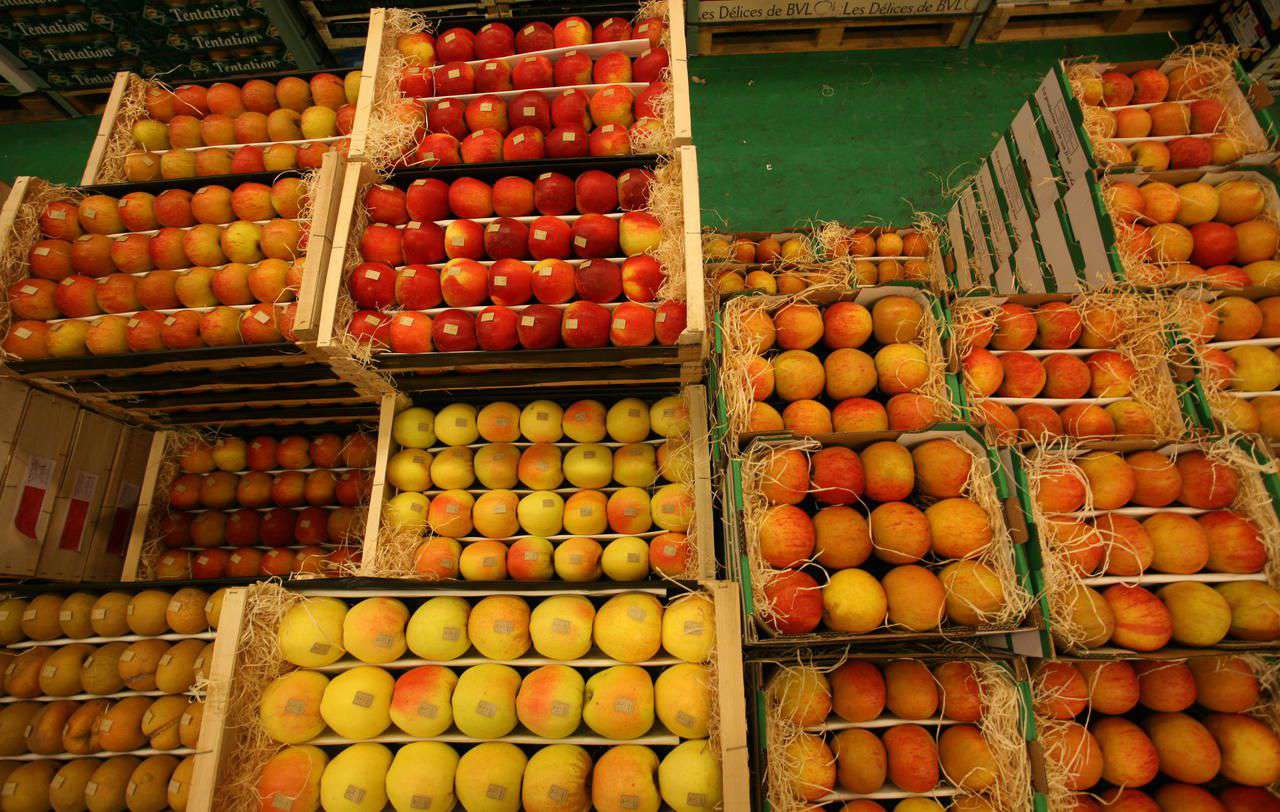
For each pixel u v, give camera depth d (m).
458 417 2.76
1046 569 1.78
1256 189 2.87
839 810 1.89
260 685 2.00
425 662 2.08
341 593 2.07
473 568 2.55
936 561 1.95
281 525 3.26
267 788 1.88
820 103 5.15
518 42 3.14
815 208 4.77
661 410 2.74
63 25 4.86
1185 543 1.99
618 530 2.65
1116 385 2.34
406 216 2.75
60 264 2.85
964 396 2.13
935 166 4.88
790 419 2.16
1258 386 2.48
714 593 1.95
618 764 1.87
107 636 2.51
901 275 3.68
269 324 2.61
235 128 3.29
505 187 2.73
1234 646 1.86
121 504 3.38
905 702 1.89
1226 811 1.91
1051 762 1.89
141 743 2.30
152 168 3.18
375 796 1.89
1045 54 5.25
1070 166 3.12
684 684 1.91
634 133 2.77
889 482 1.92
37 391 2.98
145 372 2.85
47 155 5.38
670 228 2.52
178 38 5.04
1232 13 4.79
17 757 2.36
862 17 5.04
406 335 2.48
